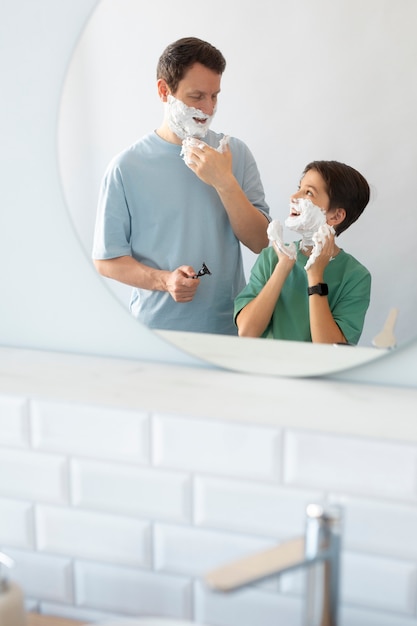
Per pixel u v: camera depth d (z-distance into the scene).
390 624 0.96
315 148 0.98
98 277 1.13
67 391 1.03
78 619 1.10
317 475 0.94
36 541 1.09
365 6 0.93
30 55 1.11
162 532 1.02
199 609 1.04
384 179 0.96
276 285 1.04
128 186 1.07
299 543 0.78
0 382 1.06
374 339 1.01
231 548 1.00
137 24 1.02
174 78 1.02
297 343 1.05
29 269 1.19
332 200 0.99
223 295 1.07
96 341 1.18
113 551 1.05
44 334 1.21
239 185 1.03
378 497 0.92
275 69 0.98
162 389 1.03
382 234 0.98
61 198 1.14
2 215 1.18
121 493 1.03
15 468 1.07
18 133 1.14
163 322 1.11
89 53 1.05
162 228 1.08
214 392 1.02
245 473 0.96
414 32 0.92
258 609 1.02
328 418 0.93
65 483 1.05
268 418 0.94
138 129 1.05
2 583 0.86
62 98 1.08
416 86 0.93
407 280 0.98
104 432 1.01
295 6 0.96
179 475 0.99
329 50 0.95
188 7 1.00
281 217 1.02
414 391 1.03
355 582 0.96
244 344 1.08
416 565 0.93
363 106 0.96
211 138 1.03
